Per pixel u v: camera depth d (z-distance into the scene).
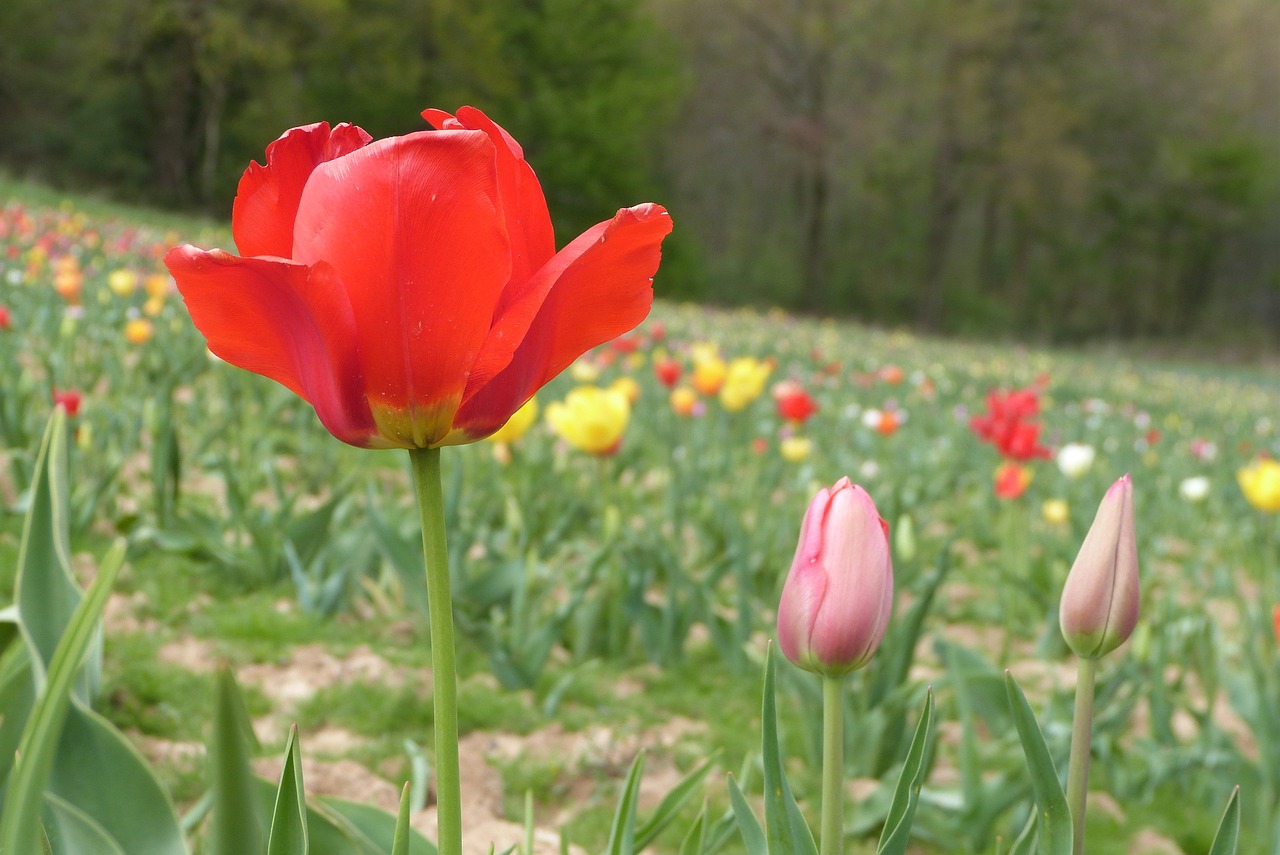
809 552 1.06
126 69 37.94
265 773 2.77
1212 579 6.60
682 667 4.09
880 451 8.49
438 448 0.95
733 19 43.50
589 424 3.88
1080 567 1.17
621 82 43.91
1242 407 19.06
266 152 0.97
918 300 53.38
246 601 4.02
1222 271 62.97
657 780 3.19
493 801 2.98
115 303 9.15
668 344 13.44
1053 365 24.67
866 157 44.25
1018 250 55.81
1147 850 3.13
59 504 1.36
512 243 0.94
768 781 1.15
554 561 4.77
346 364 0.89
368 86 41.56
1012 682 1.16
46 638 1.33
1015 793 2.88
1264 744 3.25
